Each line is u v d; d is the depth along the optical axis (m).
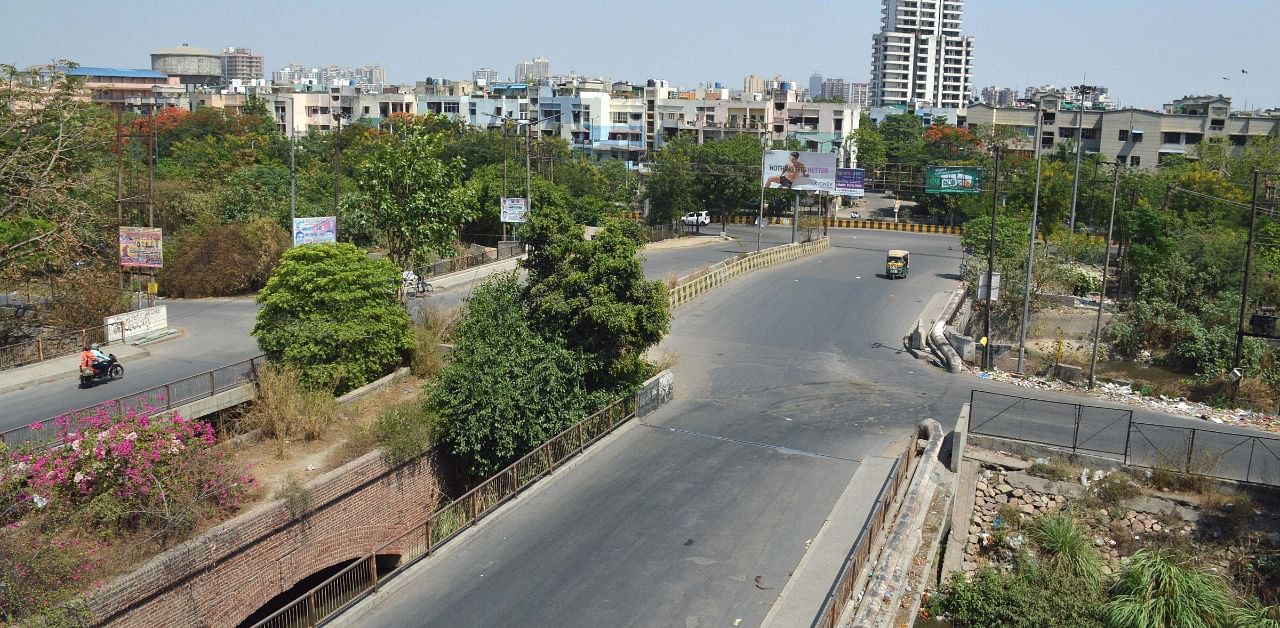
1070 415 26.83
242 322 38.47
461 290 46.09
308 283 27.03
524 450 22.97
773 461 23.19
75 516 16.31
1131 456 22.97
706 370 32.34
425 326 32.06
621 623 15.57
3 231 38.09
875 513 18.16
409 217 46.12
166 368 30.66
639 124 126.44
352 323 27.09
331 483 19.56
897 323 41.16
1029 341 45.00
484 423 22.19
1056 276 48.06
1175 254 46.53
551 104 127.81
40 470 16.83
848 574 15.49
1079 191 72.12
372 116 143.12
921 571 18.02
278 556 18.30
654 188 77.94
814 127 120.81
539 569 17.52
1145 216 49.38
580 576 17.22
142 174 63.38
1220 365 38.53
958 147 110.62
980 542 21.48
